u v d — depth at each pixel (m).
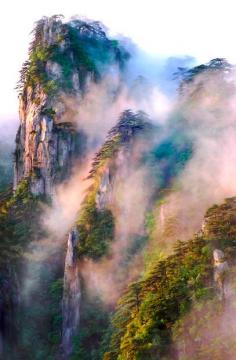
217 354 51.09
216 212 67.81
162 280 64.62
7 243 104.06
